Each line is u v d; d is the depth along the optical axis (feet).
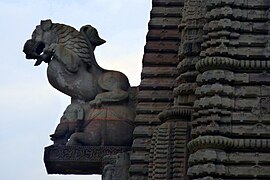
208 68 142.92
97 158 167.84
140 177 158.71
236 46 143.84
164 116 152.35
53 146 169.07
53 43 176.35
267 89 141.49
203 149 138.31
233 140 138.31
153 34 172.76
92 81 174.19
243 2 146.41
